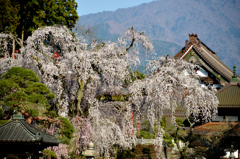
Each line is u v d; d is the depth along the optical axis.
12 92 21.75
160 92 29.02
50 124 24.36
